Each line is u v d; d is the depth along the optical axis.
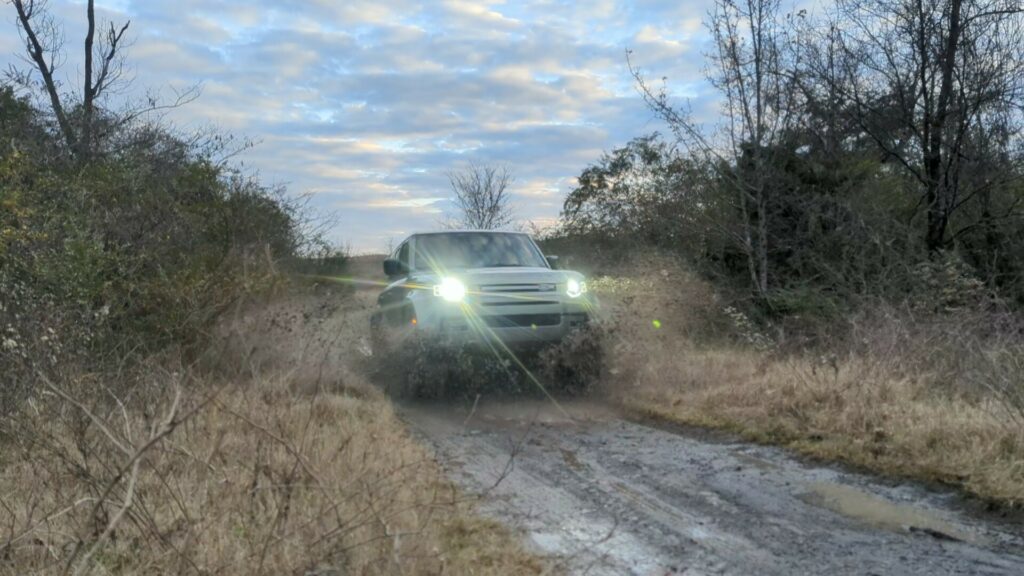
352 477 4.58
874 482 5.72
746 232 14.32
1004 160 14.10
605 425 7.77
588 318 8.80
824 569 4.21
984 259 14.17
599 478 5.93
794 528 4.84
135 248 8.77
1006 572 4.14
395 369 8.69
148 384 6.01
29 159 8.84
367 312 9.85
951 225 14.84
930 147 14.16
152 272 8.65
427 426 7.68
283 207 12.05
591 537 4.68
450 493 5.29
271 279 9.03
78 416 5.02
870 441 6.41
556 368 8.62
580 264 18.73
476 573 3.94
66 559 3.73
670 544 4.59
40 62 16.66
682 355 9.76
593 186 21.34
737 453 6.63
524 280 8.62
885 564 4.27
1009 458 5.64
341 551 3.67
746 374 8.91
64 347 6.25
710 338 12.09
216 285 8.47
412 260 9.88
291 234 12.32
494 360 8.52
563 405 8.65
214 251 9.54
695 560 4.34
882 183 14.88
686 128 14.56
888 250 12.89
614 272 16.58
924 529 4.79
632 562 4.30
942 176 14.02
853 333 9.02
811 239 14.18
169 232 9.13
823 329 10.23
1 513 4.32
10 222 7.93
